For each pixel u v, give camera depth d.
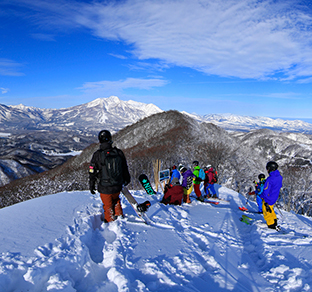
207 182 8.77
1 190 60.44
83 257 2.79
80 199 5.65
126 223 4.30
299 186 34.81
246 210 7.22
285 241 4.09
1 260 2.39
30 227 3.51
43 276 2.23
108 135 4.06
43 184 59.25
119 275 2.44
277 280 2.74
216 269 2.99
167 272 2.71
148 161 41.69
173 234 4.05
